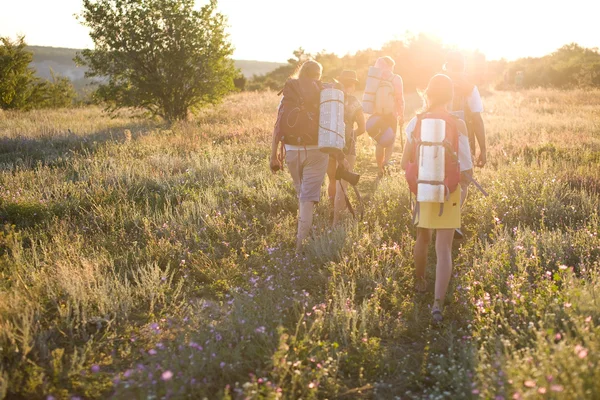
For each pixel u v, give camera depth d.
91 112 23.34
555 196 6.91
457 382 3.19
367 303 4.44
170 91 18.44
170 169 9.18
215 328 3.90
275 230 6.21
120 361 3.67
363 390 3.37
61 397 3.26
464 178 4.86
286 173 8.52
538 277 4.70
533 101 26.62
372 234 5.79
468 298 4.33
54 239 5.77
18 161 9.95
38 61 183.38
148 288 4.59
